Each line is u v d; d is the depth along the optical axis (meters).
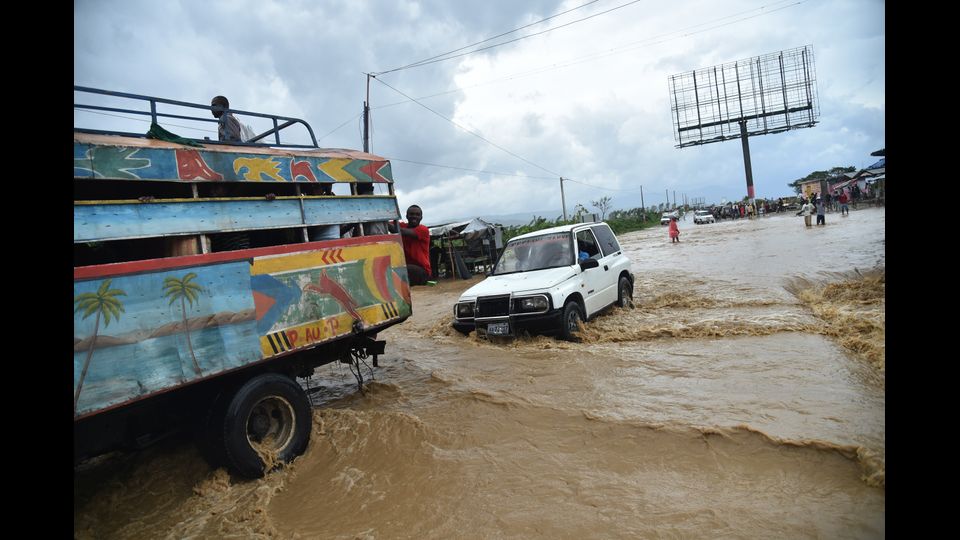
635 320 9.12
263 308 4.79
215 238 4.75
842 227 23.97
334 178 5.70
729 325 8.12
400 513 3.77
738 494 3.54
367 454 4.73
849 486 3.48
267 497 4.21
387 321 6.03
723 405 4.88
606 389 5.67
